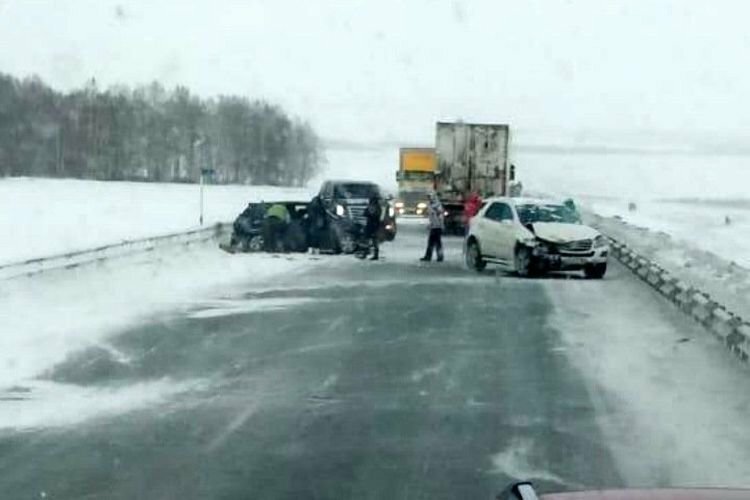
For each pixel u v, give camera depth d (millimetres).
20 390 11680
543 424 10211
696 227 55062
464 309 18953
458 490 8039
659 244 30969
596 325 16969
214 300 19938
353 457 8992
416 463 8797
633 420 10391
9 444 9414
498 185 42875
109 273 22312
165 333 15789
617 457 9008
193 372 12789
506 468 8656
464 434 9812
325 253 31656
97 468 8617
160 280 22531
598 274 25234
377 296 20875
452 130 42844
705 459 8945
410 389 11867
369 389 11859
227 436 9711
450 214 42656
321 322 17125
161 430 9953
